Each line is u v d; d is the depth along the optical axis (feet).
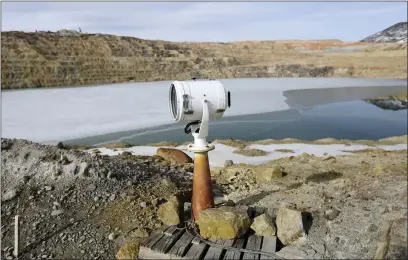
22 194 19.81
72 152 23.80
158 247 15.44
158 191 21.43
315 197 19.67
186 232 16.72
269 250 15.15
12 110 86.07
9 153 22.40
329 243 15.31
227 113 90.58
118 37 201.98
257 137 64.54
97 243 17.03
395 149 44.70
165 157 32.30
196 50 239.50
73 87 141.79
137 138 61.72
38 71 146.92
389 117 89.40
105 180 21.31
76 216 18.70
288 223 16.14
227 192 23.53
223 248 15.37
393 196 18.11
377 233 15.15
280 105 106.11
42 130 66.59
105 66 176.55
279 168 26.94
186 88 16.03
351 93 141.69
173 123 74.69
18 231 16.35
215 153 40.73
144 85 151.64
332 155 39.40
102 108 92.53
